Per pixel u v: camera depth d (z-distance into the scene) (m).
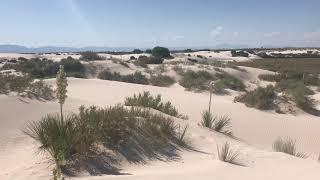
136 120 10.80
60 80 8.27
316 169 9.55
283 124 18.52
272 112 21.19
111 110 11.22
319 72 52.81
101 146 8.94
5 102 12.69
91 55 51.91
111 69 39.81
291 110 21.67
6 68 39.28
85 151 8.24
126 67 40.31
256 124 17.86
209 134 12.83
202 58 75.12
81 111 11.18
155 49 66.44
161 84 34.50
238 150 11.30
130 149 9.36
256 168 9.30
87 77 38.03
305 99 22.84
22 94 14.05
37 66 38.62
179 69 37.31
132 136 9.86
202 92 29.67
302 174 8.85
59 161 7.61
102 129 9.33
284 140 15.65
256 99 22.03
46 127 8.94
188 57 72.31
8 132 10.38
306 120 19.89
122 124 10.03
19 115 11.95
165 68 38.28
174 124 12.55
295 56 113.25
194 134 12.14
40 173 7.21
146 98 15.57
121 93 22.86
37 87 15.14
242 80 38.41
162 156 9.80
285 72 43.88
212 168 8.92
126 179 7.21
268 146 14.66
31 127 11.00
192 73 36.12
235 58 89.25
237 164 9.62
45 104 13.72
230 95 30.09
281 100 22.50
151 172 8.21
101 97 20.98
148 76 36.75
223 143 12.05
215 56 92.31
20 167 7.64
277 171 9.07
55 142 8.12
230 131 15.66
